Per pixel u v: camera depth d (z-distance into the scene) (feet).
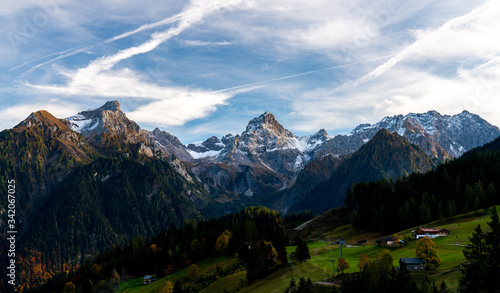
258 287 347.36
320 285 298.35
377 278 267.18
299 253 405.59
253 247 393.29
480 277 234.58
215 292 378.53
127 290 499.10
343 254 448.24
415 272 312.50
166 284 422.41
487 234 241.96
